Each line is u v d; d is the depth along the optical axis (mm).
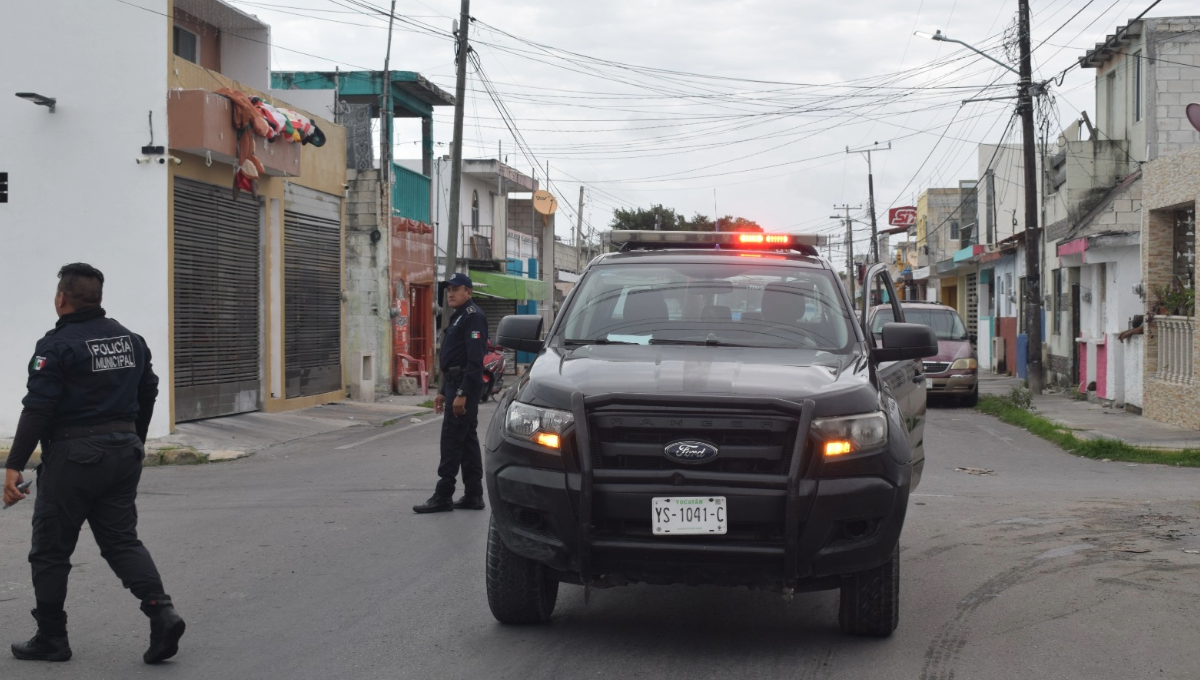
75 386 4984
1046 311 26953
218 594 6301
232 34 19438
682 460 4738
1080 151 25484
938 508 9289
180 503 9703
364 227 23250
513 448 5027
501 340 6418
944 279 45500
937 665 4980
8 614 5879
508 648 5227
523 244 41438
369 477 11211
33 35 13953
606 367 5289
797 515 4668
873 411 4961
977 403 20734
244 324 16750
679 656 5109
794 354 5711
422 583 6523
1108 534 8039
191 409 15188
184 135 13984
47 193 13961
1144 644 5301
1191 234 16188
